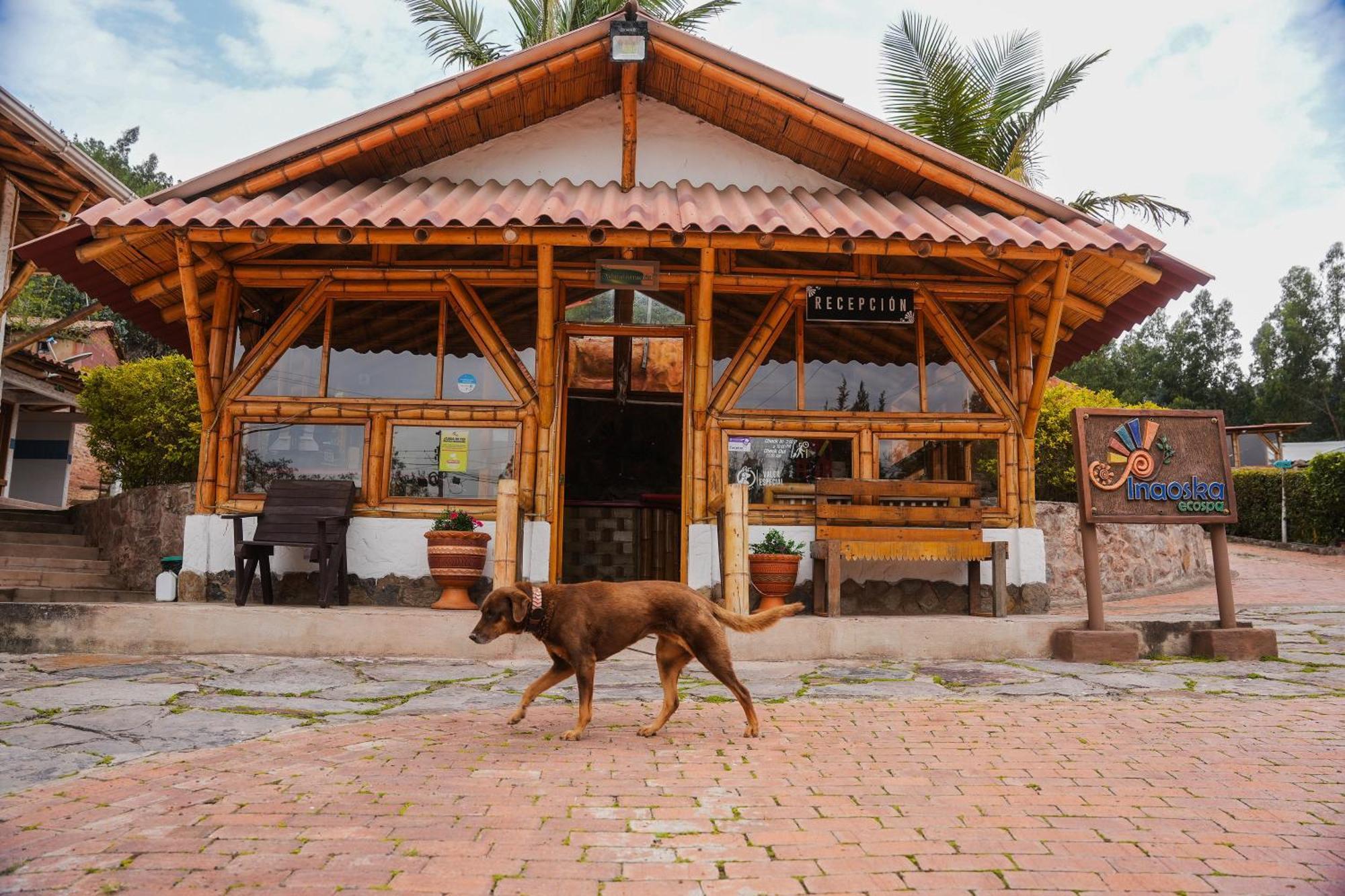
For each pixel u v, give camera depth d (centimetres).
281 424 916
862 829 368
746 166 993
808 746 495
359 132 870
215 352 913
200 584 888
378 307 941
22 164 1216
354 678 670
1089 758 475
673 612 521
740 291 952
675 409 1301
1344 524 2038
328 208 815
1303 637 889
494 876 319
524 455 903
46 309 2689
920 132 1694
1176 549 1521
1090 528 798
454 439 917
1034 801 406
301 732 516
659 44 885
